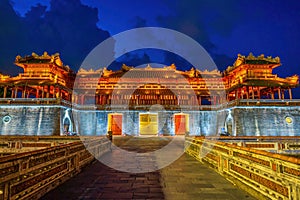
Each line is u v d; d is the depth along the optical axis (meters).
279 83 34.09
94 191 6.36
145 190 6.50
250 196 5.92
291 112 30.92
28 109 30.73
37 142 17.05
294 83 34.06
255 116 30.78
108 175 8.49
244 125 30.52
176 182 7.46
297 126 30.48
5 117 30.62
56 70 38.97
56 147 6.78
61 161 7.29
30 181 5.23
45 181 6.06
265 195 5.23
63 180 7.37
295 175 4.07
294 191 4.09
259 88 37.84
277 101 31.02
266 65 37.53
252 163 5.89
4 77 35.91
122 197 5.84
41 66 37.19
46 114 30.42
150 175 8.50
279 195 4.63
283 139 16.61
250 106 30.88
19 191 4.72
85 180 7.68
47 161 6.14
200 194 6.13
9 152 16.86
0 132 30.11
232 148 7.30
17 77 36.28
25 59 37.31
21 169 4.76
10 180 4.33
